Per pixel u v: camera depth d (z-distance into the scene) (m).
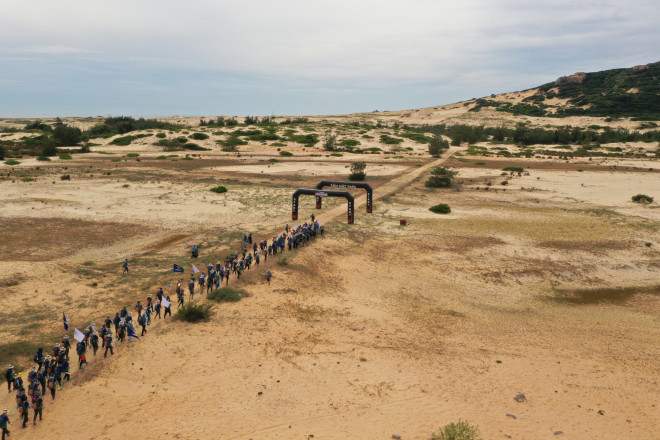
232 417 17.31
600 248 45.09
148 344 22.92
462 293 34.41
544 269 39.75
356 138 154.50
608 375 21.61
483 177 90.44
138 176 78.88
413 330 26.88
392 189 76.19
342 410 18.02
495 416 17.83
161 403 18.06
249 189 71.12
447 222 54.91
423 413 17.92
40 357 20.14
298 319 27.25
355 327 26.77
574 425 17.34
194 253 37.78
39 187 65.00
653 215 58.22
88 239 43.22
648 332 27.53
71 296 28.69
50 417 16.97
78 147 128.62
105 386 19.11
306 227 45.06
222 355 22.14
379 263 40.06
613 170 99.12
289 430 16.64
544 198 70.44
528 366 22.44
